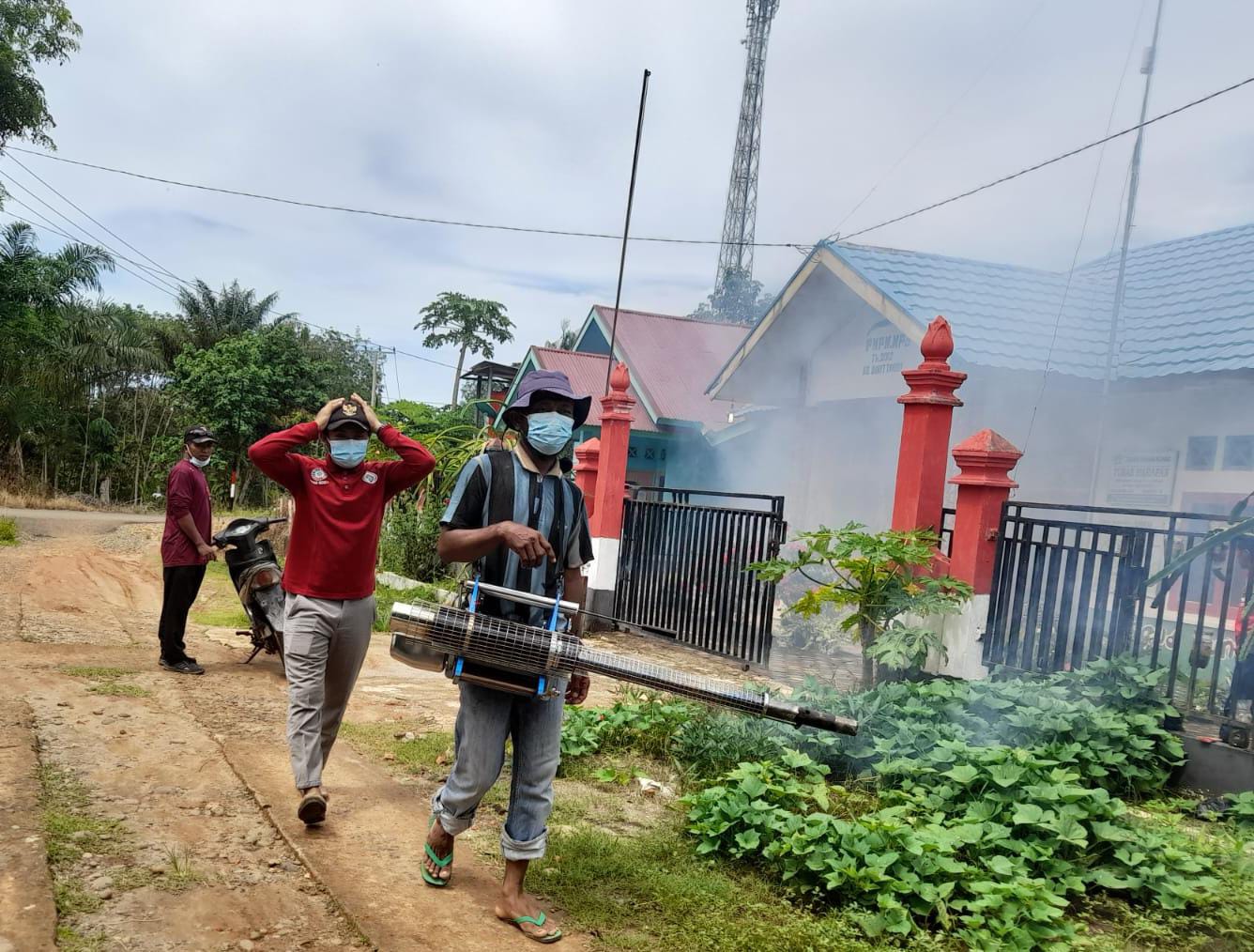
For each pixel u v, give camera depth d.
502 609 3.38
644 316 23.12
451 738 5.63
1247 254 11.46
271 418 39.62
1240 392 9.34
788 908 3.68
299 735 4.06
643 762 5.53
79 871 3.32
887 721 5.54
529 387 3.44
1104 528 6.15
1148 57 9.99
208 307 44.19
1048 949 3.38
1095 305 11.48
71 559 13.21
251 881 3.46
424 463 4.37
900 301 10.88
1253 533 5.36
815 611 7.53
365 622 4.33
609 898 3.67
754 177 33.66
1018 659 6.62
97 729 5.10
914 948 3.38
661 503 10.41
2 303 29.64
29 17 21.92
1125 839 4.14
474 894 3.59
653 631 5.30
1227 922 3.64
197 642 8.15
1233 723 5.25
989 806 4.47
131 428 42.88
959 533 7.01
